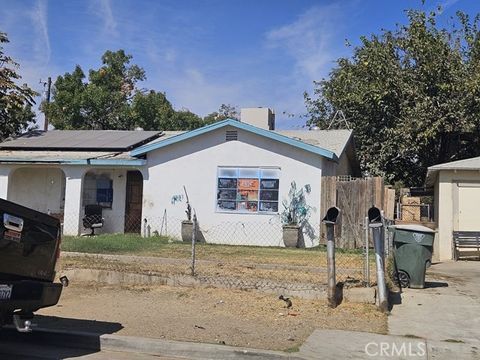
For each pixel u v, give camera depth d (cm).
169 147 1759
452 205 1602
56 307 826
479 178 1592
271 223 1659
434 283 1044
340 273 1032
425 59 2352
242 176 1692
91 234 1797
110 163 1772
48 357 623
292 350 616
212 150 1722
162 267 1098
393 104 2459
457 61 2334
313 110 3042
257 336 677
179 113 3431
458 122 2238
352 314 783
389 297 872
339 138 1977
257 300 859
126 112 3083
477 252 1568
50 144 1977
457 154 2478
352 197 1587
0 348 661
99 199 1905
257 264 1144
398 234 972
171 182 1752
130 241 1514
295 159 1653
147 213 1762
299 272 1062
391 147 2414
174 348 637
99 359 617
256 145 1688
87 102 2986
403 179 2680
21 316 612
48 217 639
